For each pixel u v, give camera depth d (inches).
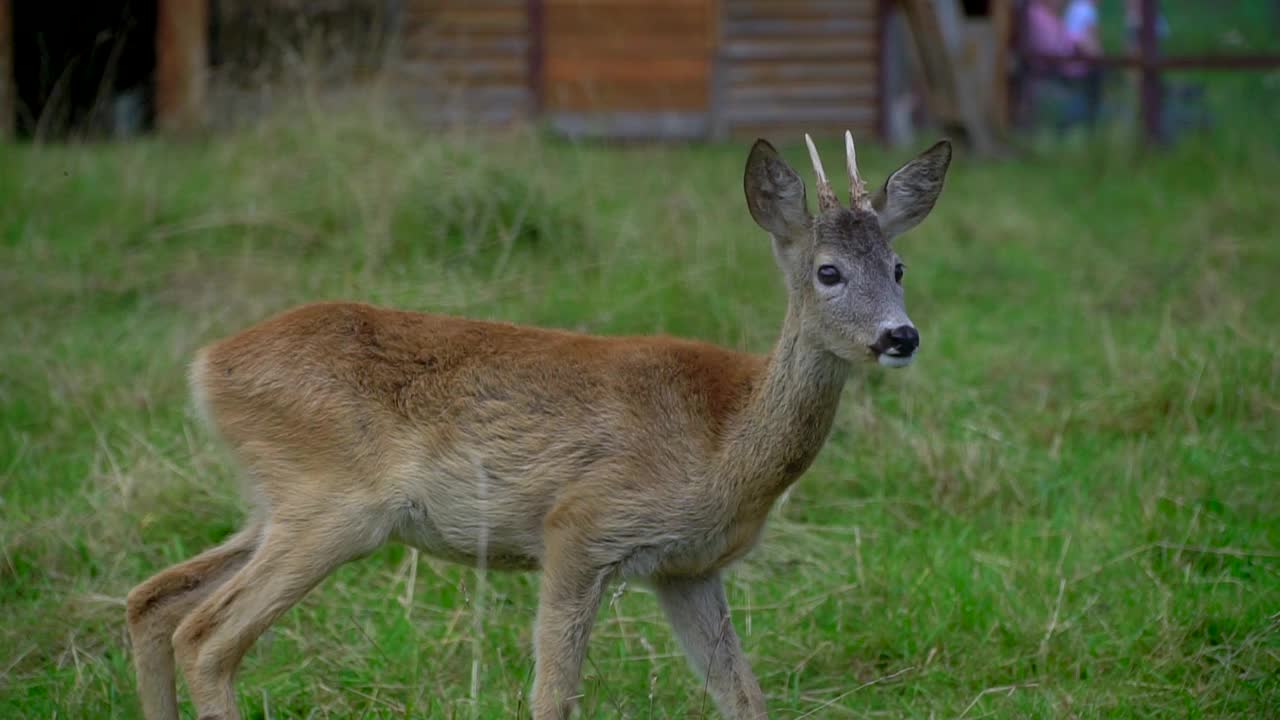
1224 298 570.9
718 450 306.8
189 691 325.1
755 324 501.0
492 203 566.9
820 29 994.1
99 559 377.1
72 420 446.6
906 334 300.2
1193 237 692.7
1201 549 383.9
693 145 953.5
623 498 302.8
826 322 306.8
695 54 991.6
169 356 480.7
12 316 520.7
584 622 304.2
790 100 998.4
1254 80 1053.8
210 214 607.5
